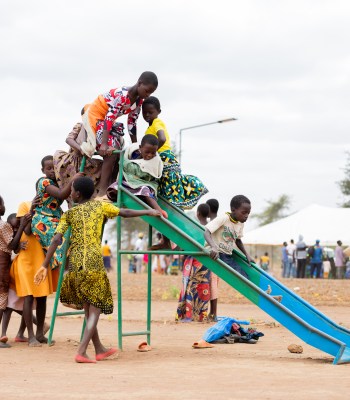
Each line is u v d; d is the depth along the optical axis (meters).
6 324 10.94
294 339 11.89
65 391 6.91
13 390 6.99
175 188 10.50
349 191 77.31
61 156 10.64
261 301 9.27
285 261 43.12
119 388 7.06
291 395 6.64
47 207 10.77
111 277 36.38
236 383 7.30
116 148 10.46
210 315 14.53
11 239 10.69
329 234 48.22
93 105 10.24
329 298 23.03
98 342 9.30
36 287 10.69
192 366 8.56
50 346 10.62
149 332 10.60
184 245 9.80
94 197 10.48
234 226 10.50
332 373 8.00
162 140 10.35
